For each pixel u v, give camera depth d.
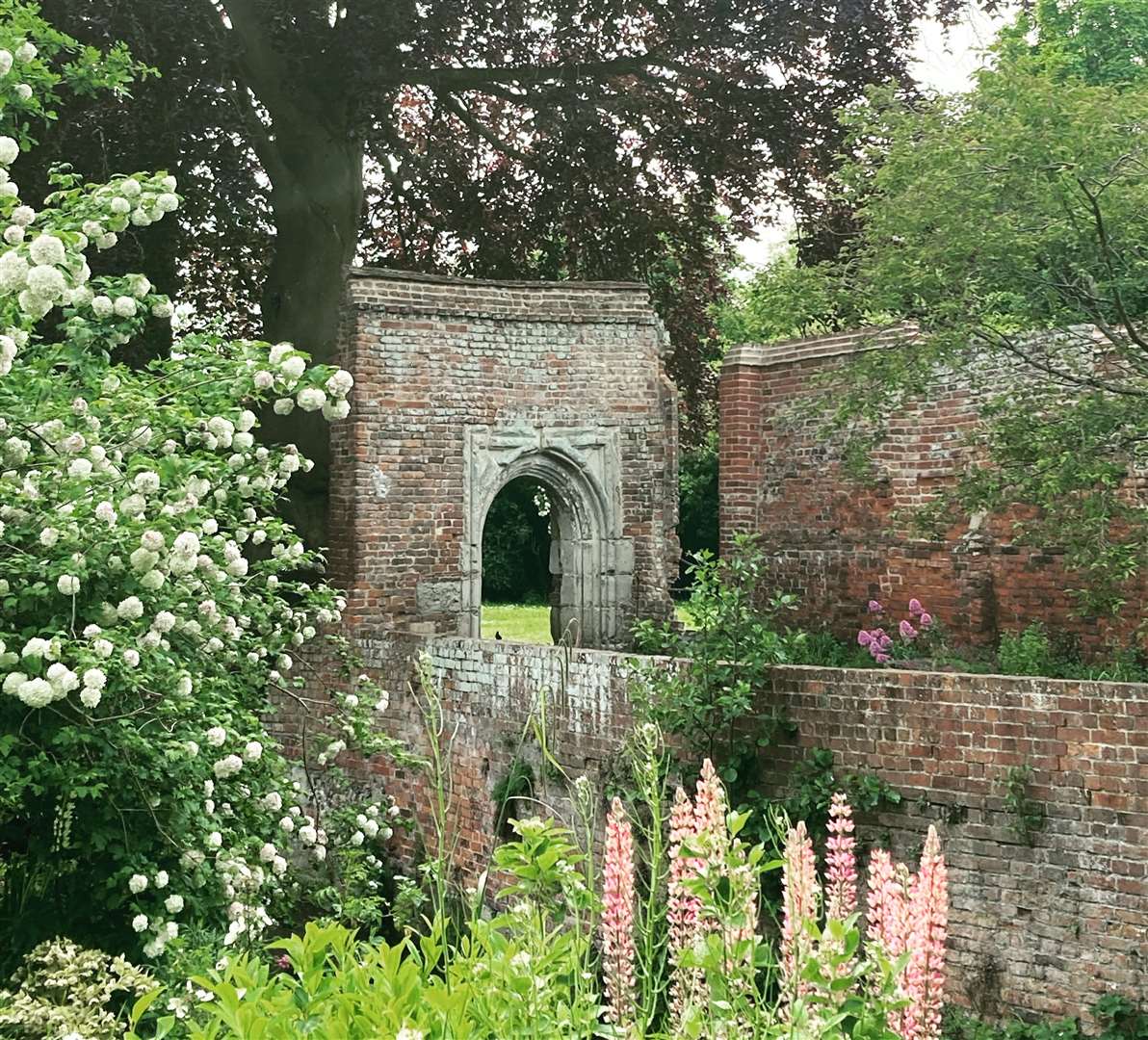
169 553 7.09
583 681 12.60
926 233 10.70
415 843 14.47
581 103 18.77
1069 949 9.64
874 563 16.41
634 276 21.06
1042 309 10.46
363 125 18.44
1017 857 9.92
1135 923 9.37
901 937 3.36
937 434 15.62
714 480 35.41
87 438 7.48
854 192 11.49
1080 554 10.12
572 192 20.09
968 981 10.06
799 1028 3.12
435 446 16.59
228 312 21.34
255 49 18.59
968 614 15.23
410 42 18.30
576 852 4.09
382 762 15.02
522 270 21.28
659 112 19.86
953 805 10.21
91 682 6.21
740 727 11.31
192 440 8.05
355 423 16.11
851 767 10.73
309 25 18.34
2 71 7.75
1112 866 9.48
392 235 21.88
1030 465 10.55
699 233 21.08
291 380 7.82
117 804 7.36
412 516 16.44
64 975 5.07
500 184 20.77
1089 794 9.59
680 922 3.90
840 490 16.81
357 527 16.08
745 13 19.09
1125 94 10.03
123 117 17.50
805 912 3.51
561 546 17.98
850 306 11.83
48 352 7.98
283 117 19.02
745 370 17.72
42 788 6.88
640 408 17.75
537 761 13.14
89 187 7.75
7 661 6.31
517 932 3.90
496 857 3.86
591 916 3.96
